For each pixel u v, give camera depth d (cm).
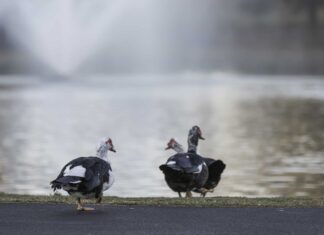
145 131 3806
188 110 4831
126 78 7662
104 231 1260
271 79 7394
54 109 4916
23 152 3091
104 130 3856
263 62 9300
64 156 2984
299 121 4119
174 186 1667
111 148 1465
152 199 1554
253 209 1438
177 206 1466
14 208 1451
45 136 3609
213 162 1762
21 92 6222
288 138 3462
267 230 1270
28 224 1309
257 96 5719
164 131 3800
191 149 1861
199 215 1383
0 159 2892
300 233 1250
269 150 3095
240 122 4153
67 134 3688
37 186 2295
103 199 1554
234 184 2314
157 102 5388
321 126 3875
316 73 8025
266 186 2281
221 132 3728
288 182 2342
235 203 1487
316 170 2572
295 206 1468
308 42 10738
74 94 6044
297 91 6034
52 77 7456
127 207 1457
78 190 1330
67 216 1373
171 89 6512
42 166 2725
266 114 4512
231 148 3173
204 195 1748
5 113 4675
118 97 5781
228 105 5119
